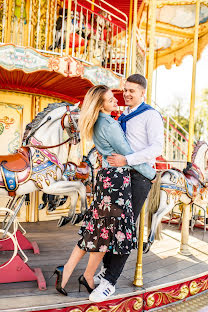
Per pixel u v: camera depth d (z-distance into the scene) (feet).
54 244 12.45
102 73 14.58
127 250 6.40
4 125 16.76
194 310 8.80
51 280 8.29
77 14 17.11
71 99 19.57
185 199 12.21
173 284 8.80
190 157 13.23
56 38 16.89
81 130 6.77
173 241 14.23
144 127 7.06
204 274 9.89
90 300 6.88
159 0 26.68
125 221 6.48
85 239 6.73
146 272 9.59
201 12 27.40
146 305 8.22
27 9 17.67
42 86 16.78
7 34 17.21
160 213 11.48
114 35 27.63
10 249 11.07
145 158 6.42
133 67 9.59
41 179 10.82
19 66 12.22
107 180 6.63
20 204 10.65
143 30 30.60
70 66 13.21
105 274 7.08
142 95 7.40
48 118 11.18
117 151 6.61
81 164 15.70
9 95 16.84
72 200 12.26
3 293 7.26
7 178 10.12
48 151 11.34
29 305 6.57
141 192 7.06
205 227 16.30
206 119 59.00
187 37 30.40
